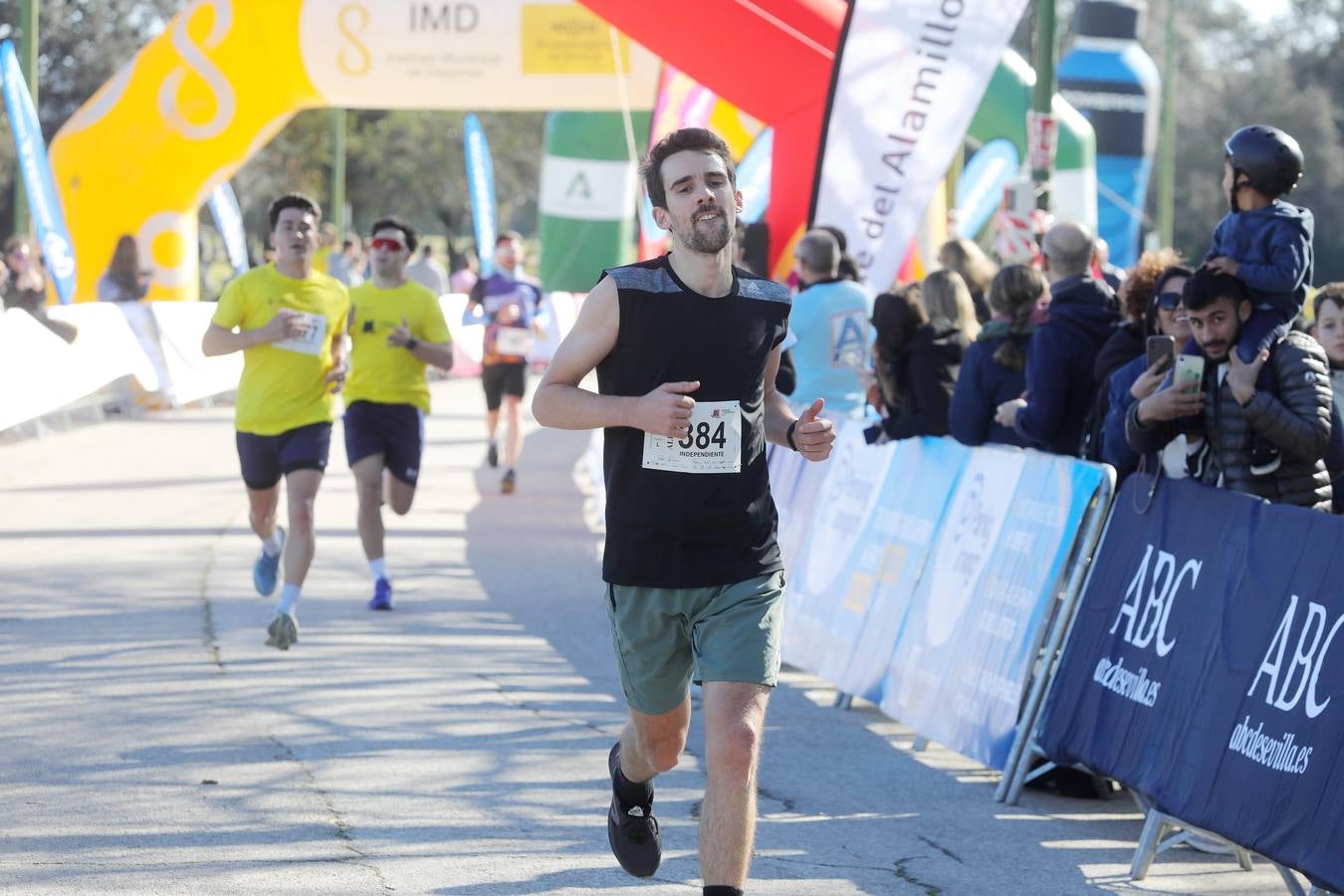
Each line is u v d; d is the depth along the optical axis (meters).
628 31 24.08
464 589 20.95
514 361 32.31
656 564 8.75
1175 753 10.79
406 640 17.69
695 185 8.59
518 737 13.77
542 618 19.17
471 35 39.28
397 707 14.66
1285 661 10.01
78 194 38.75
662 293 8.70
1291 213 11.43
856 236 20.89
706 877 8.24
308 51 38.88
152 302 38.53
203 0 38.59
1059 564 12.48
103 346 34.47
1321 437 10.98
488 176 42.91
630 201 58.09
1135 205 61.72
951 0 20.50
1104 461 12.93
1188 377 11.13
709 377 8.73
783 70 23.84
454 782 12.39
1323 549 9.95
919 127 20.70
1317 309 13.79
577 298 53.38
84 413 40.56
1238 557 10.70
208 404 46.22
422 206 111.44
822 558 16.95
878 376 16.39
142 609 18.88
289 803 11.65
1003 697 12.80
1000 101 39.19
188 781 12.15
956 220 33.66
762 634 8.69
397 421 19.73
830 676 15.93
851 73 20.70
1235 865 11.16
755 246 21.58
